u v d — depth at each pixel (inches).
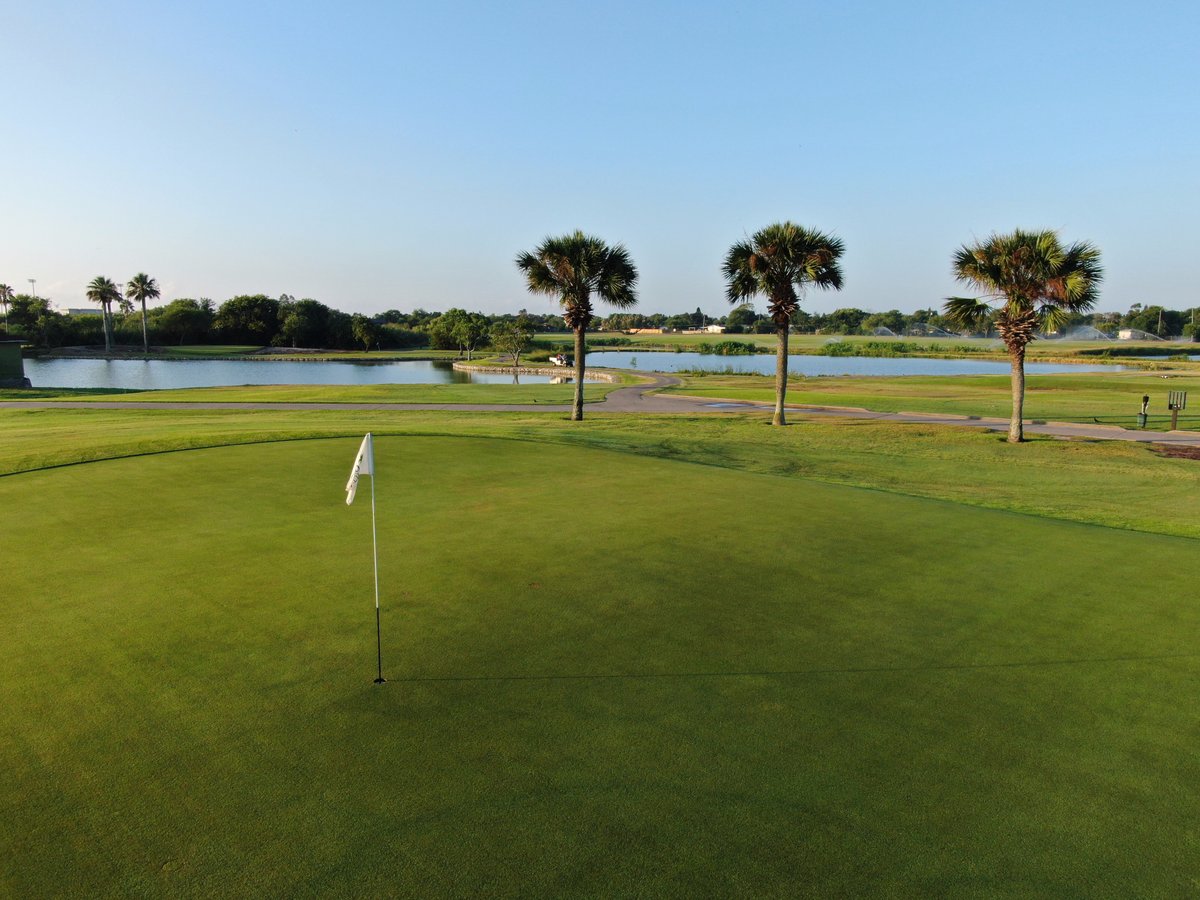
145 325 4990.2
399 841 170.2
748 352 6038.4
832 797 189.2
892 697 241.3
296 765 199.3
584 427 1175.6
